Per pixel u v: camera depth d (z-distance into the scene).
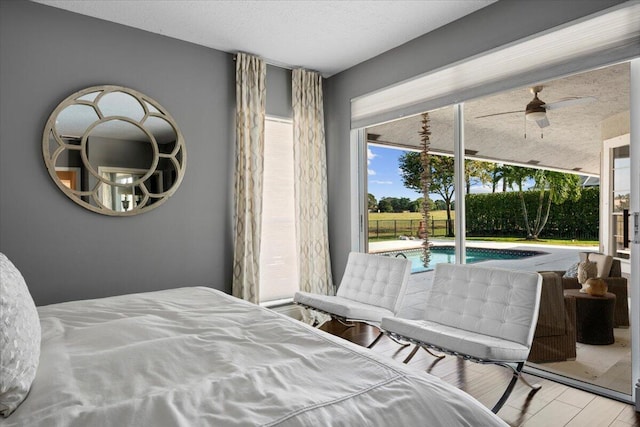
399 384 1.11
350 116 4.24
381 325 2.54
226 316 1.82
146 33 3.33
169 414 0.92
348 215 4.29
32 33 2.84
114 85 3.17
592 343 2.49
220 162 3.75
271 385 1.10
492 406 2.22
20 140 2.79
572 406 2.23
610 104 2.43
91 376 1.14
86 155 3.04
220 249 3.75
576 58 2.49
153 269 3.37
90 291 3.07
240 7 2.96
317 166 4.37
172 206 3.47
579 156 2.57
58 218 2.94
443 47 3.29
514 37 2.80
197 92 3.61
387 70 3.80
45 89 2.89
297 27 3.29
